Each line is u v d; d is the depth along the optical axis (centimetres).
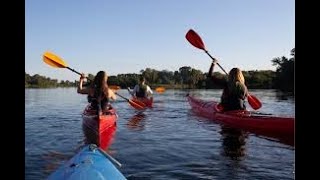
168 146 647
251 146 647
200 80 5631
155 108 1502
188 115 1204
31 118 1111
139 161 530
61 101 2103
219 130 840
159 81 6300
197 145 656
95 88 832
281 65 4125
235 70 939
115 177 346
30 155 573
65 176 335
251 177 448
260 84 4638
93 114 817
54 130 841
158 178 443
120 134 787
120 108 1515
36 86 7394
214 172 472
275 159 546
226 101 959
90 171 346
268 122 795
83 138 729
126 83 4434
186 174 461
